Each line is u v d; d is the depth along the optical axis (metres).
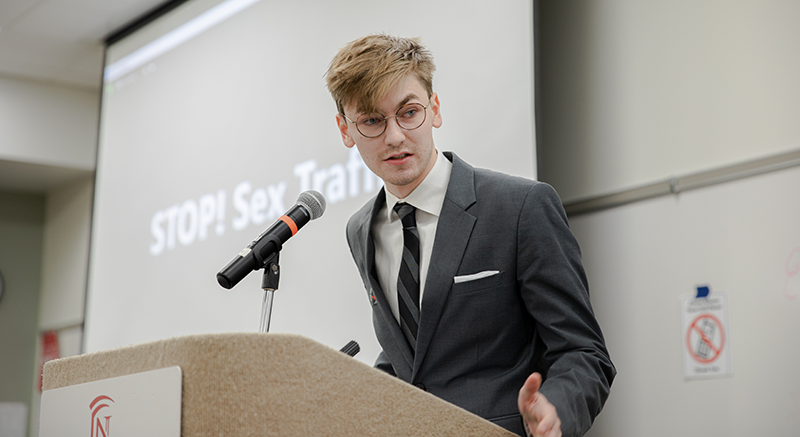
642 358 2.47
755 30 2.32
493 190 1.17
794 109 2.21
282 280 3.16
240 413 0.72
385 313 1.23
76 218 5.60
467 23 2.74
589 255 2.67
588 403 0.96
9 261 5.81
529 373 1.14
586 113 2.76
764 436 2.17
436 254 1.16
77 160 5.29
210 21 3.90
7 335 5.72
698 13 2.47
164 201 3.95
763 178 2.25
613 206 2.62
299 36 3.41
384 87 1.12
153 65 4.21
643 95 2.59
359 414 0.77
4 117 5.10
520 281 1.12
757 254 2.24
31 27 4.50
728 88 2.37
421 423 0.81
